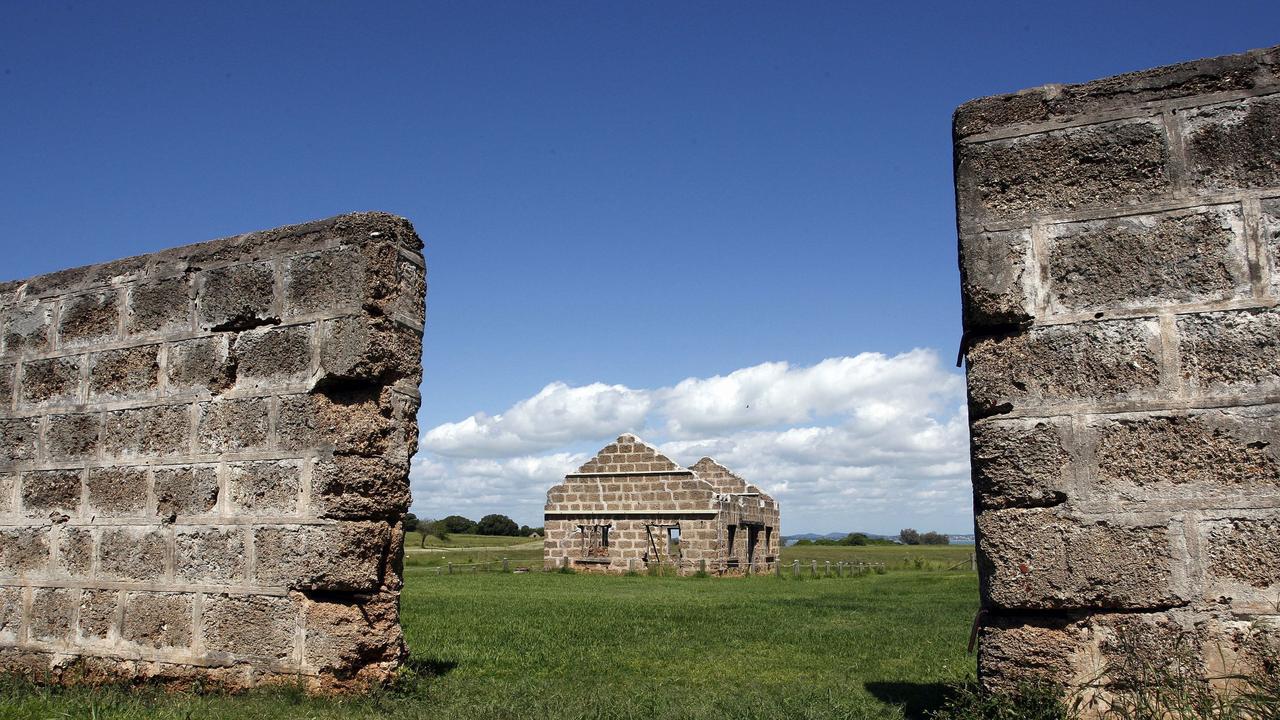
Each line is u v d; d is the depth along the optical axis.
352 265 7.35
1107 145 5.66
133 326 8.21
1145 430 5.36
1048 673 5.36
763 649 9.76
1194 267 5.41
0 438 8.69
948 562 40.84
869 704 6.47
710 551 34.44
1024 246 5.70
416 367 7.62
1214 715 4.78
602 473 36.72
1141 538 5.28
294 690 6.88
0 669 8.21
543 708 6.28
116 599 7.84
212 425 7.67
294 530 7.19
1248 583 5.11
